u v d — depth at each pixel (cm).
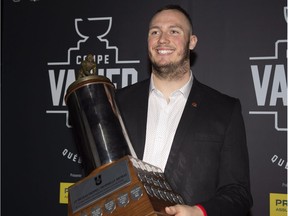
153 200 113
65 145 236
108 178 120
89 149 130
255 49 214
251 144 212
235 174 152
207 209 130
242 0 216
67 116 236
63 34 238
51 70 239
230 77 216
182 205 120
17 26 244
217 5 219
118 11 232
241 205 142
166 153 158
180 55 162
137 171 118
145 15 228
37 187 238
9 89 243
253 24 215
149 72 227
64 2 238
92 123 131
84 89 134
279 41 211
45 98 239
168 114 164
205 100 164
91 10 235
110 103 135
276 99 211
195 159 154
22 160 240
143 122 162
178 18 164
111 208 115
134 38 229
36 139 239
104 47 233
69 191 126
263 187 209
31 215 238
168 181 138
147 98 167
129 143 134
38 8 242
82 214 120
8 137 243
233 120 160
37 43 241
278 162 209
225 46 217
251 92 213
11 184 241
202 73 219
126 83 229
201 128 158
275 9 212
